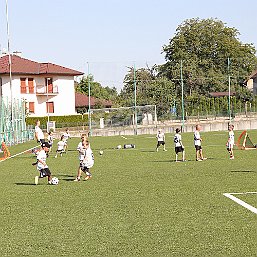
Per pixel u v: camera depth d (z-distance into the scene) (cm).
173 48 8981
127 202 1244
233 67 8775
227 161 2333
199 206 1154
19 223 1034
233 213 1062
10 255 792
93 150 3400
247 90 7438
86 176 1825
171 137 4791
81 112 7981
